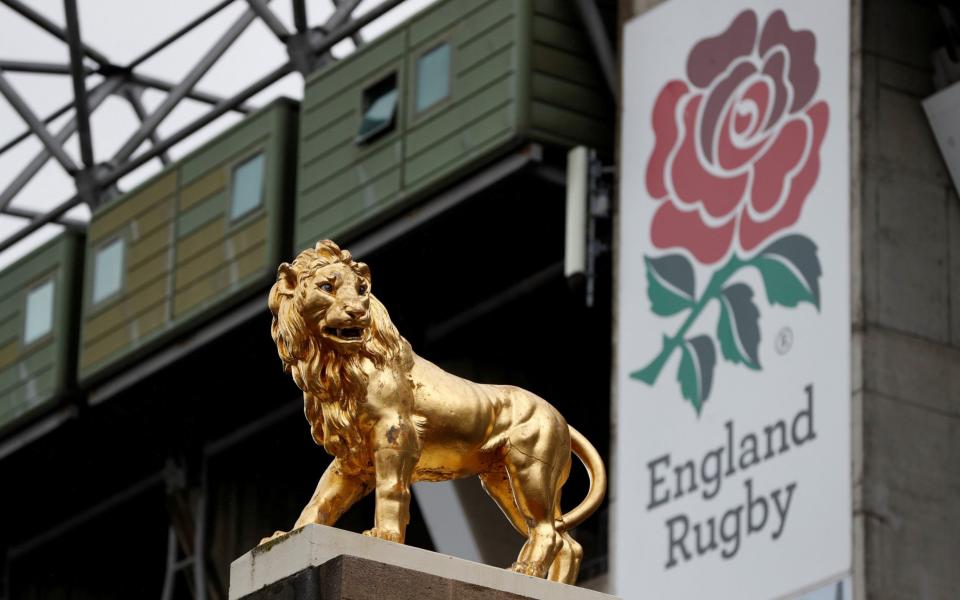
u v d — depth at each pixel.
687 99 31.42
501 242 34.91
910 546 27.78
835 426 28.28
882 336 28.48
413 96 34.91
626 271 31.48
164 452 41.78
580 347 37.22
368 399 13.12
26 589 46.31
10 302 41.94
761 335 29.47
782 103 30.14
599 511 35.69
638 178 31.72
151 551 46.28
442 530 34.47
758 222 29.95
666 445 30.20
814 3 30.19
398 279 36.06
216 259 37.69
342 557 12.38
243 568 12.80
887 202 29.03
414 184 34.34
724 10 31.34
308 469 41.75
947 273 29.20
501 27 33.78
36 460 42.97
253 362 38.69
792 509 28.39
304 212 36.09
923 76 29.81
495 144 33.19
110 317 39.47
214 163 38.41
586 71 33.72
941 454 28.28
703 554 29.30
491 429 13.45
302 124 36.81
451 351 36.84
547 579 13.05
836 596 27.61
